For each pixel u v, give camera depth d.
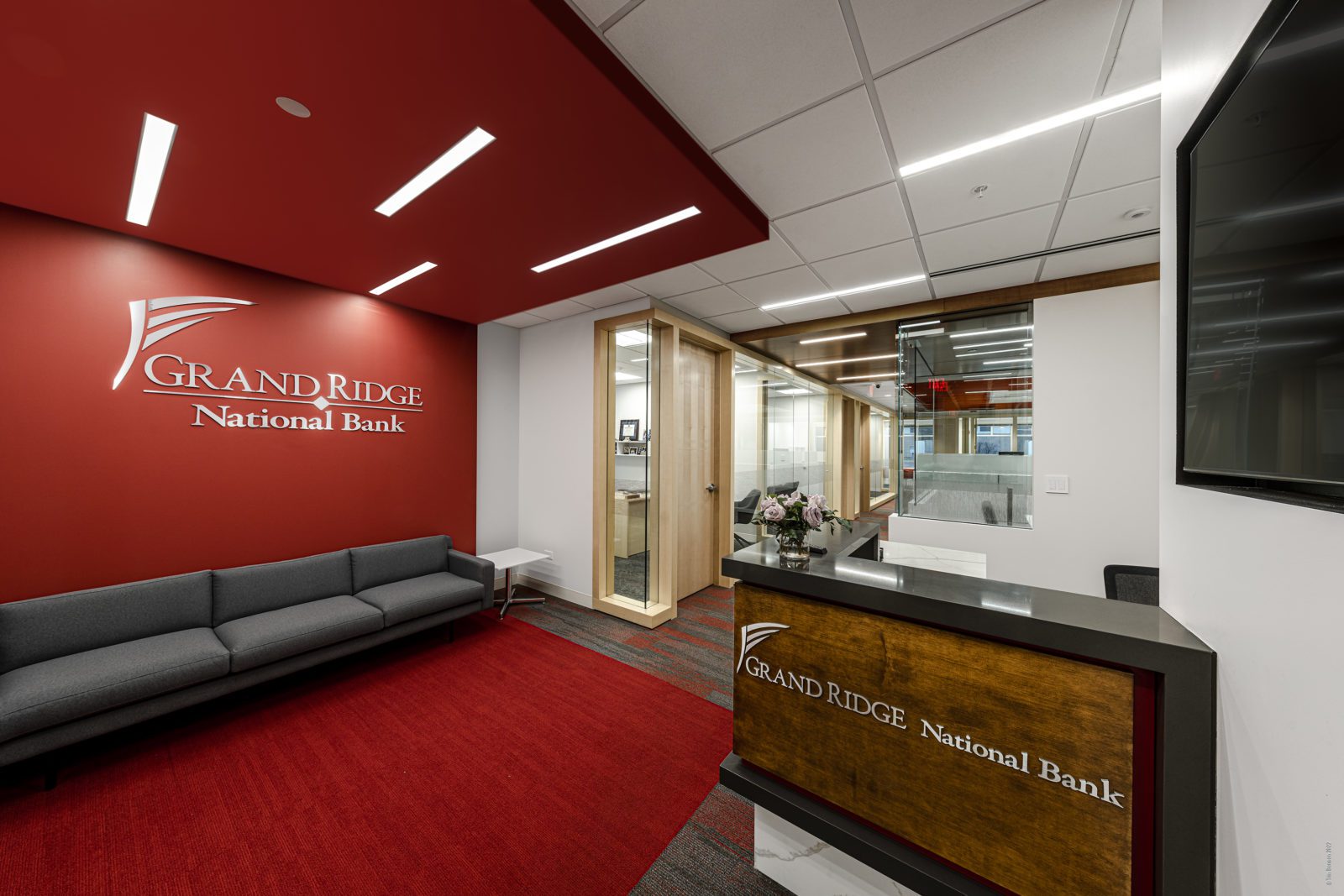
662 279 3.28
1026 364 3.39
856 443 8.72
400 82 1.39
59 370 2.30
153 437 2.57
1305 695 0.65
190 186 1.95
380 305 3.56
